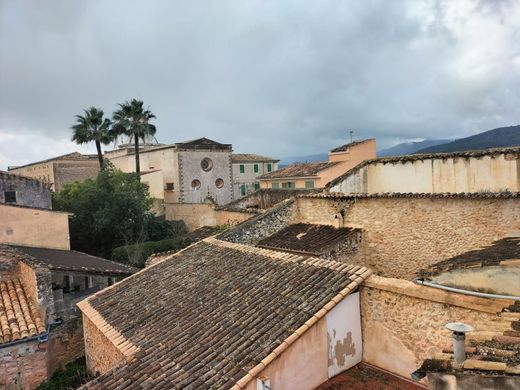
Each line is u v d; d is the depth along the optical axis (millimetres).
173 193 44062
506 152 13203
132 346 9352
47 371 13414
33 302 14109
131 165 48281
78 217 31000
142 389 7508
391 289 8109
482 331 6059
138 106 40156
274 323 8227
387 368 8305
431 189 15078
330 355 8203
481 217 11570
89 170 45656
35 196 29672
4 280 15102
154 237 34406
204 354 8008
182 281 12312
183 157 43812
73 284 17031
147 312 11000
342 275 9109
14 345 12680
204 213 35688
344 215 15055
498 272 7340
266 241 15648
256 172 54406
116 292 13320
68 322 15234
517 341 5250
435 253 12602
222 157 46812
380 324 8406
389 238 13727
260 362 7133
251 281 10586
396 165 16172
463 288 7703
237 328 8555
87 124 38625
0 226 21312
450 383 4543
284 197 31469
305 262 10594
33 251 20078
